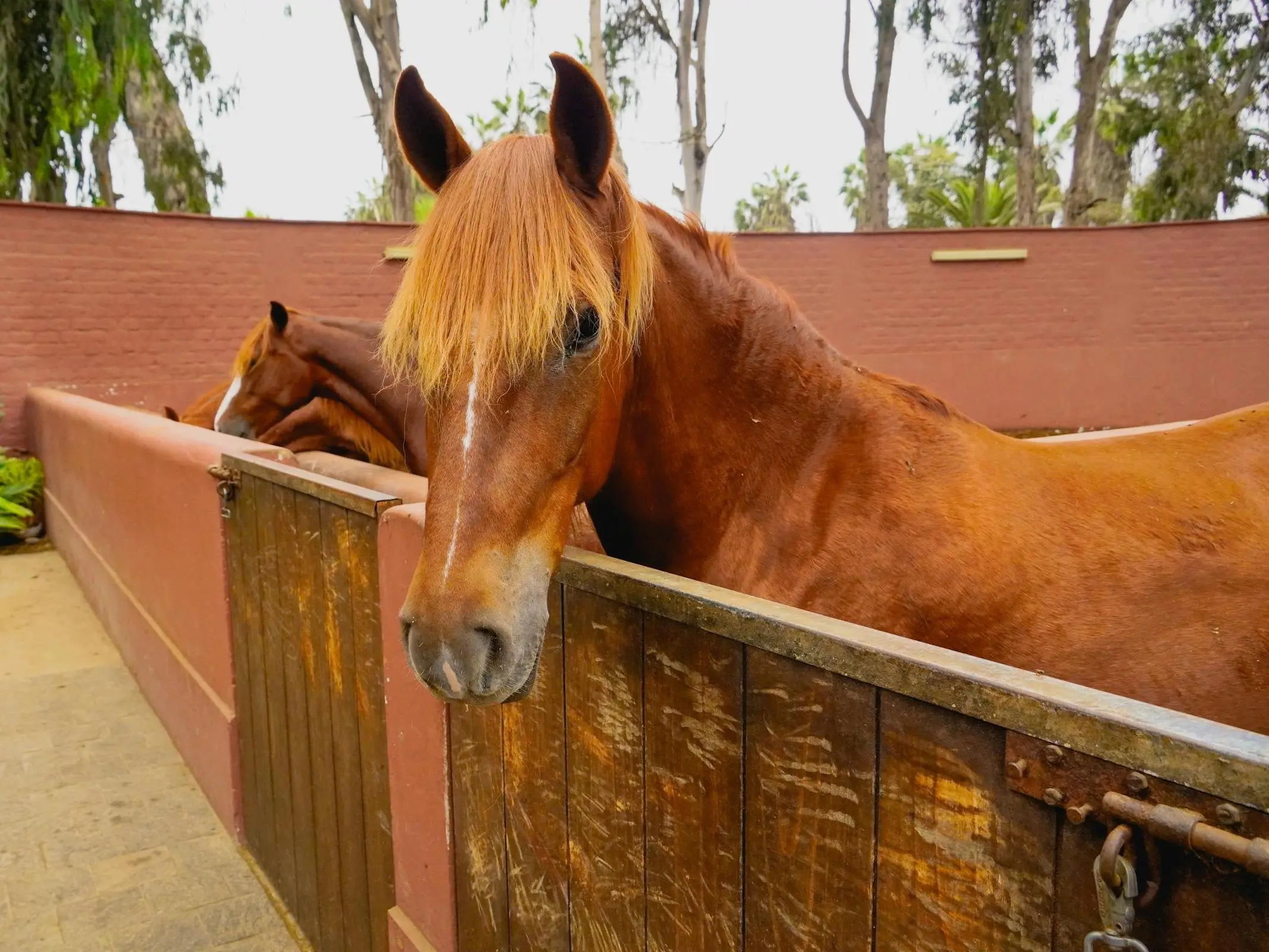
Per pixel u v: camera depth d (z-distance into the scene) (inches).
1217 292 430.0
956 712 29.5
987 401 440.8
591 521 84.4
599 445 48.9
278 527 88.8
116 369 329.4
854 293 428.5
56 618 206.7
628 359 52.9
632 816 46.4
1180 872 23.9
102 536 193.6
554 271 43.0
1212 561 63.8
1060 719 25.8
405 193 581.9
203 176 634.8
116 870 109.0
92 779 131.4
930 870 31.3
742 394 62.0
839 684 33.8
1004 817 28.5
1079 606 60.1
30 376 314.7
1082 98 663.8
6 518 281.3
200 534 114.2
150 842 115.1
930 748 30.6
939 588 58.8
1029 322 436.1
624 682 45.9
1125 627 60.4
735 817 39.7
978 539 59.5
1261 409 78.5
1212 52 689.6
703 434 61.5
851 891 34.5
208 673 120.3
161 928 98.3
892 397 65.1
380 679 71.3
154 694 152.1
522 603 42.6
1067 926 27.0
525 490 43.7
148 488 140.6
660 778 44.1
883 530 60.1
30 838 116.2
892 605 59.3
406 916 72.4
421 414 161.0
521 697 42.4
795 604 60.7
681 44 620.7
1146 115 720.3
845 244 424.5
